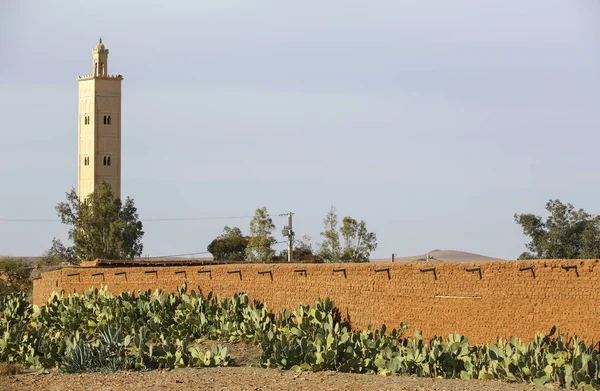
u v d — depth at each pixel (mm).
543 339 28344
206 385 28828
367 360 30875
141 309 41562
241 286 40500
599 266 28156
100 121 152875
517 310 29938
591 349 27203
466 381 28078
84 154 153375
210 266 42156
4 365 34812
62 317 44281
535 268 29594
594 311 28156
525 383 27172
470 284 31281
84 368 34188
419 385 27484
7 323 47969
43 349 36219
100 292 44344
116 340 35594
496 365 28016
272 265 39438
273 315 38656
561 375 26531
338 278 35844
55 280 51375
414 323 32875
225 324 38312
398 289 33594
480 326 30875
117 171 153875
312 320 34781
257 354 35438
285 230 70000
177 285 43750
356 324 34906
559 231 58125
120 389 28562
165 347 34406
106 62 155375
